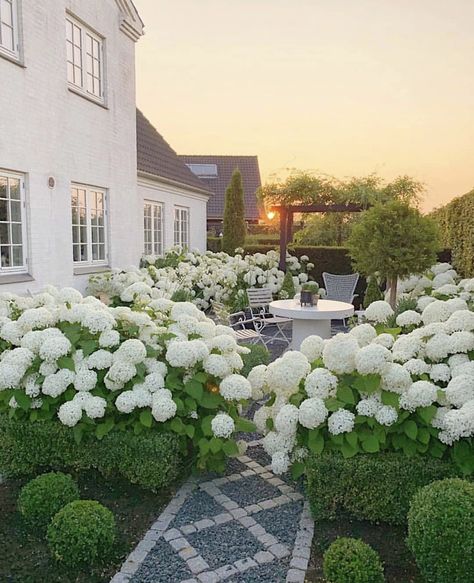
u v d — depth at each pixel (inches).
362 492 121.7
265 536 122.8
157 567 110.9
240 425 147.9
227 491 145.3
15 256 304.8
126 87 436.8
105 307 176.1
